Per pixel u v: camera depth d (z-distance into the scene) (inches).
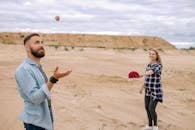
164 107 370.6
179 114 349.7
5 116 293.7
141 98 405.1
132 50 1341.0
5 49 1119.0
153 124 304.5
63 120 295.3
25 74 145.6
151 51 275.7
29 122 149.6
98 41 4424.2
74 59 824.9
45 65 668.7
